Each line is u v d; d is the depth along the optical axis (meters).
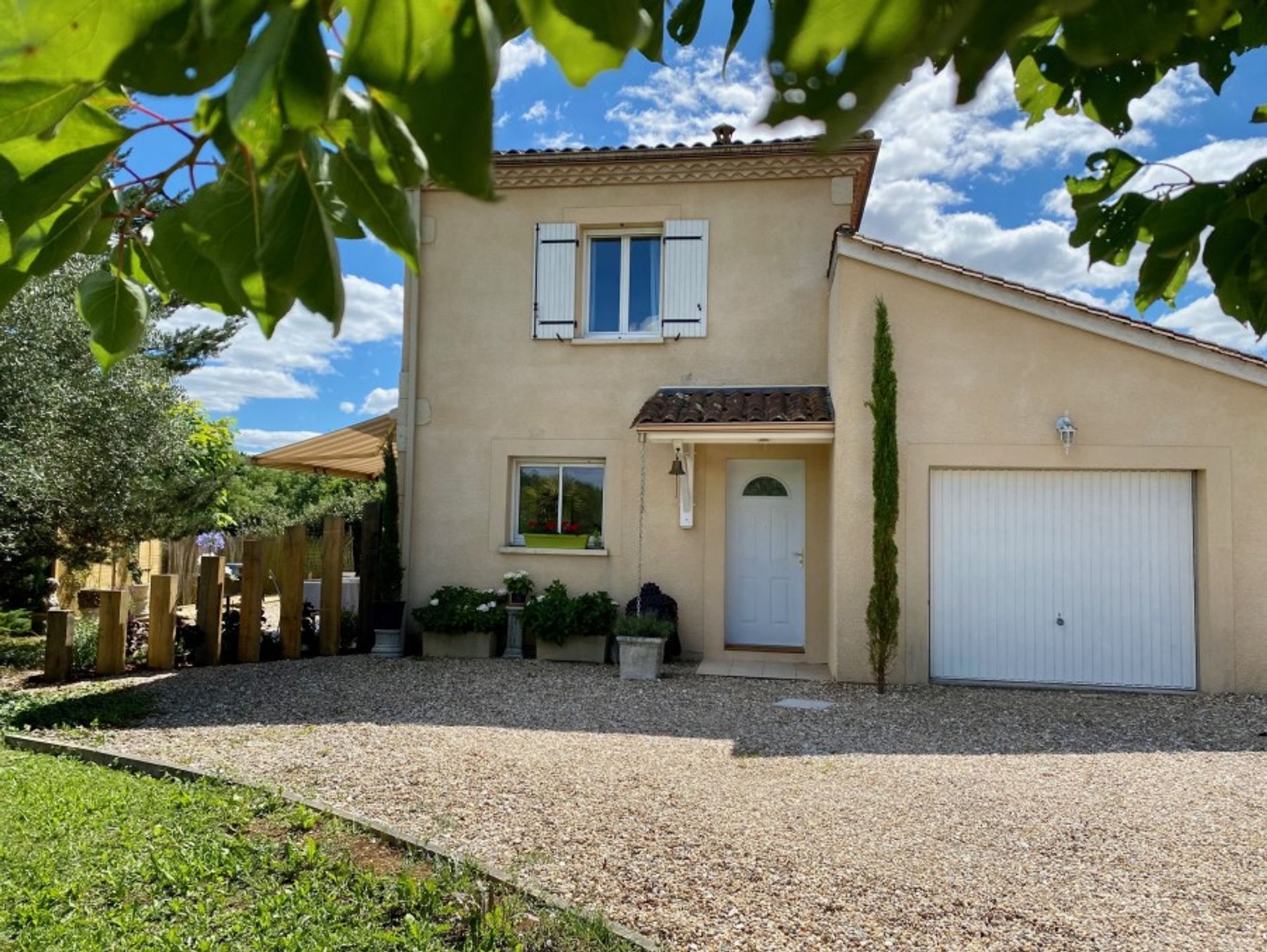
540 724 7.64
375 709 8.23
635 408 11.30
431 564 11.61
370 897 4.05
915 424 9.45
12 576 12.66
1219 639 9.05
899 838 4.89
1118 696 8.92
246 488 26.19
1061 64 1.54
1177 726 7.66
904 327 9.48
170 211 1.04
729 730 7.48
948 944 3.71
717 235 11.25
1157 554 9.35
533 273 11.60
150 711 8.13
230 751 6.70
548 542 11.26
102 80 0.60
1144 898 4.14
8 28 0.57
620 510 11.20
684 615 10.91
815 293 11.05
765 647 10.98
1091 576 9.41
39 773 5.98
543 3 0.55
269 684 9.36
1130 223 1.67
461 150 0.57
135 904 3.99
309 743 6.97
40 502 10.80
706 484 10.95
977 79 0.52
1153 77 1.51
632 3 0.54
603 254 11.77
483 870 4.28
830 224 11.04
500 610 11.00
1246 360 9.03
